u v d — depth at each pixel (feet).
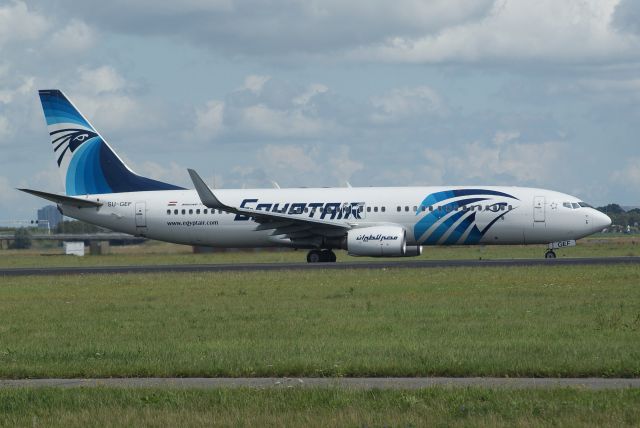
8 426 139.64
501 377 176.86
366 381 174.50
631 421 133.08
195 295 364.79
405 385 168.55
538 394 151.84
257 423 138.10
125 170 601.62
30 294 393.70
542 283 370.32
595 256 653.30
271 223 547.90
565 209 533.14
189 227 583.17
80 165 604.49
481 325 249.55
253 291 371.97
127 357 208.03
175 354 210.18
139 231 593.83
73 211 600.80
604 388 160.56
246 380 180.14
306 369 184.85
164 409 148.15
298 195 565.94
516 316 268.62
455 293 342.23
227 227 578.25
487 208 537.65
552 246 551.18
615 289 340.39
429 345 213.25
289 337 236.63
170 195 590.96
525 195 540.11
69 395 160.56
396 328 248.11
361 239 528.63
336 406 147.13
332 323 262.67
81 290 405.18
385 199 548.72
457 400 148.25
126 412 146.41
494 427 132.05
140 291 390.21
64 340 245.45
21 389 168.04
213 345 224.74
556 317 264.52
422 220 541.75
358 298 333.21
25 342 244.01
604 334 226.58
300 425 136.15
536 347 205.26
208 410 147.02
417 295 338.34
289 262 606.14
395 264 513.04
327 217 552.82
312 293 355.36
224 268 526.16
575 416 136.67
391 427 133.90
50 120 605.73
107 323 281.74
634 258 532.73
